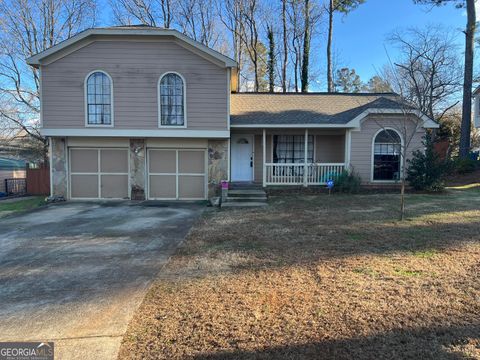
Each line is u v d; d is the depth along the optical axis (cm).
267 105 1460
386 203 1004
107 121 1205
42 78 1178
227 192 1143
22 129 2133
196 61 1202
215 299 370
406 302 349
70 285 427
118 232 734
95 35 1166
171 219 883
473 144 2400
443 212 845
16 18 1975
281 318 322
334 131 1404
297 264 479
